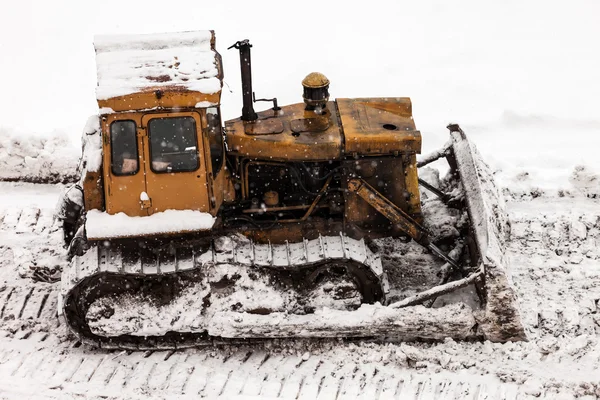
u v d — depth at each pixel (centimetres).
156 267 2250
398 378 2203
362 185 2317
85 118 3925
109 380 2242
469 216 2336
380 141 2278
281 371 2255
